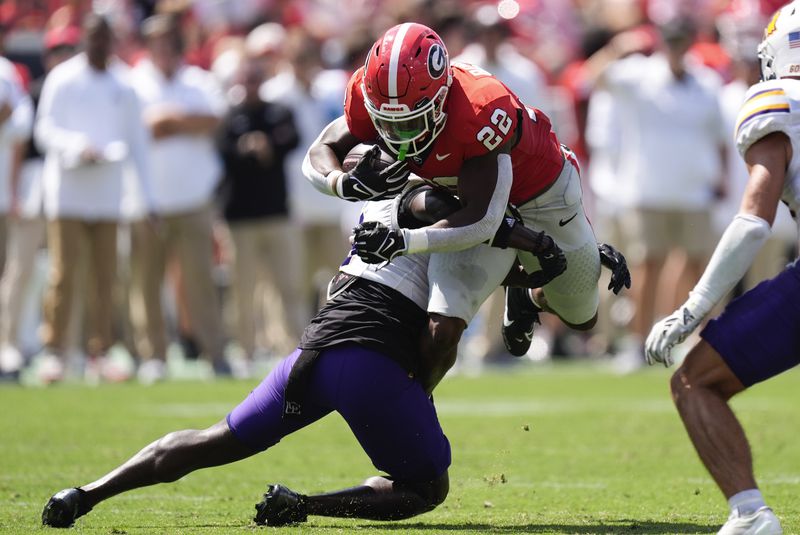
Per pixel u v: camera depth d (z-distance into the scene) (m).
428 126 15.48
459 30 39.22
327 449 24.34
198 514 17.38
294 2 52.38
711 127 39.00
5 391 33.62
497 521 16.98
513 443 24.95
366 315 15.92
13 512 17.30
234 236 37.97
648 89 38.56
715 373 14.09
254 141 37.22
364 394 15.73
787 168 14.21
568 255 17.44
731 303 14.27
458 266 16.14
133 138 35.19
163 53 36.97
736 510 13.75
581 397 33.09
